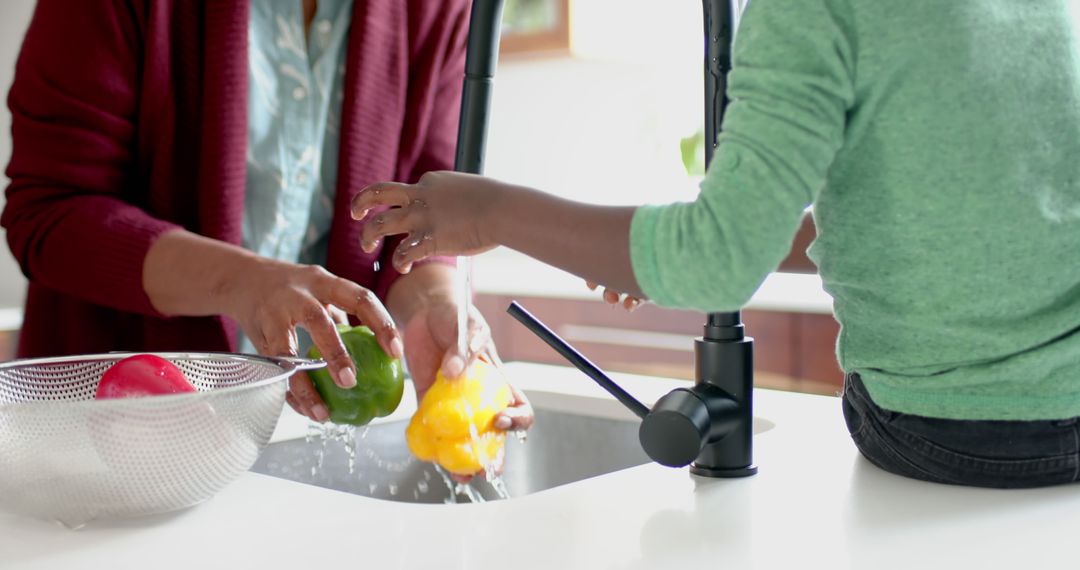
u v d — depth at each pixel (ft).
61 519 2.26
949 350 2.38
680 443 2.48
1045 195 2.33
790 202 2.15
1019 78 2.32
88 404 2.10
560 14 9.37
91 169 4.08
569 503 2.34
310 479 3.51
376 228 2.54
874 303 2.45
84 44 3.98
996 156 2.27
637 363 8.96
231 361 2.76
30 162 4.08
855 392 2.60
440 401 3.01
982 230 2.29
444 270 4.21
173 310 3.79
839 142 2.24
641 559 1.94
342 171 4.55
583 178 11.39
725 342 2.60
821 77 2.19
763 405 3.54
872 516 2.22
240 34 4.21
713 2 2.54
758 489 2.45
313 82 4.52
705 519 2.20
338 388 3.01
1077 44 2.48
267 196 4.50
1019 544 2.02
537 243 2.36
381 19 4.55
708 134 2.57
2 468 2.17
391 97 4.65
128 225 3.83
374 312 3.02
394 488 3.75
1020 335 2.33
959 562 1.91
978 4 2.31
